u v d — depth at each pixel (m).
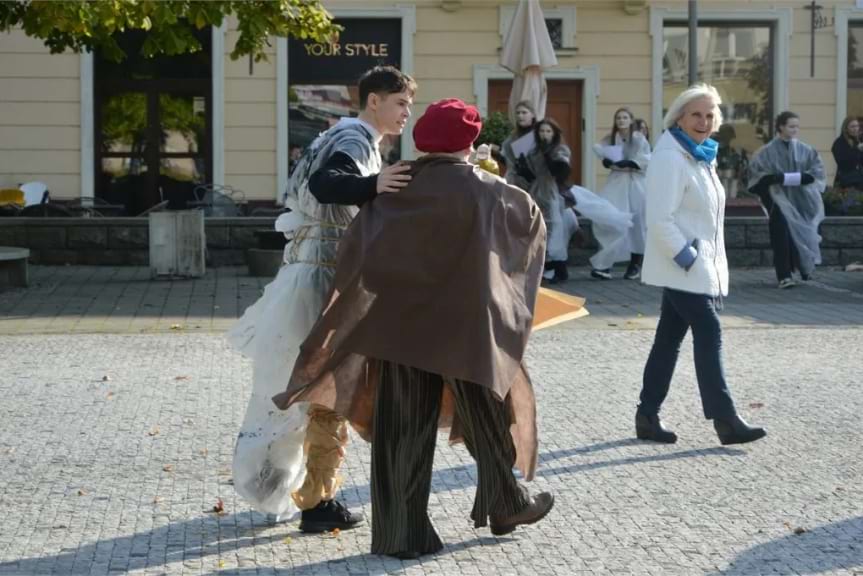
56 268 23.45
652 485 9.08
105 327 16.48
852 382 13.01
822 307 18.97
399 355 7.10
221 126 28.92
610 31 29.41
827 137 29.91
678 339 10.39
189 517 8.27
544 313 7.82
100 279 21.81
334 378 7.34
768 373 13.52
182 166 29.38
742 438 10.11
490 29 29.06
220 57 28.80
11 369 13.52
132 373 13.33
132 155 29.30
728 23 29.73
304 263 7.75
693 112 10.20
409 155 29.22
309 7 20.19
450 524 8.12
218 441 10.32
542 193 21.62
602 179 29.55
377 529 7.42
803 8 29.62
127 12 18.47
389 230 7.10
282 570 7.21
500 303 7.02
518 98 24.27
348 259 7.17
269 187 29.09
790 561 7.39
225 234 23.94
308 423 7.80
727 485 9.08
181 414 11.34
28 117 28.53
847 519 8.23
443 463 9.69
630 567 7.28
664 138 10.26
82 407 11.61
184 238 21.69
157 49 20.25
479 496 7.59
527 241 7.18
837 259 24.45
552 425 11.01
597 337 16.02
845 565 7.31
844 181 26.66
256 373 7.75
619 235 22.19
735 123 29.94
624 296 20.17
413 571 7.20
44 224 23.78
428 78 29.06
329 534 7.90
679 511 8.43
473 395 7.37
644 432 10.43
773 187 21.19
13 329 16.30
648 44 29.48
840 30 29.69
